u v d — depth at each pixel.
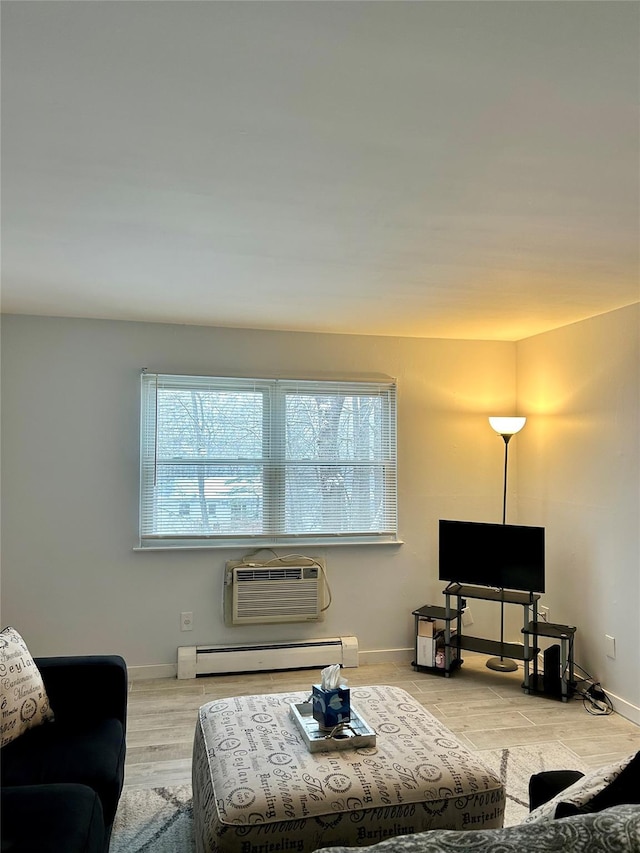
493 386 5.02
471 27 1.28
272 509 4.59
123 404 4.34
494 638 4.95
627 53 1.37
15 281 3.30
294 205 2.25
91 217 2.37
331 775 2.09
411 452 4.85
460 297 3.63
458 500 4.92
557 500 4.52
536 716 3.75
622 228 2.48
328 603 4.65
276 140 1.77
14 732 2.32
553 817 1.43
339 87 1.51
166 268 3.04
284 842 1.90
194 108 1.60
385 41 1.33
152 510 4.38
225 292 3.53
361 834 1.96
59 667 2.64
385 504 4.80
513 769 3.08
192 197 2.18
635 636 3.72
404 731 2.43
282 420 4.64
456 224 2.44
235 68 1.43
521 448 4.99
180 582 4.40
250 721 2.51
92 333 4.30
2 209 2.29
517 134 1.74
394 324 4.41
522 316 4.15
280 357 4.62
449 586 4.53
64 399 4.25
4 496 4.16
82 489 4.26
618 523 3.89
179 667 4.27
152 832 2.52
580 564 4.25
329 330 4.62
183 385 4.46
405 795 2.03
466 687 4.22
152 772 3.03
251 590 4.44
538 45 1.34
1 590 4.14
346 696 2.39
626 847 1.07
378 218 2.38
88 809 1.82
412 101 1.57
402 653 4.75
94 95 1.54
